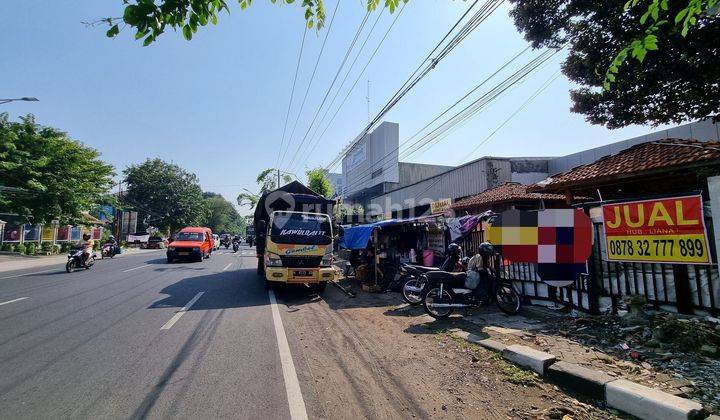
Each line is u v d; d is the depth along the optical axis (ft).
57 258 73.51
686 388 11.20
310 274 30.32
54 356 15.20
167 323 20.72
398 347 16.96
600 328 17.76
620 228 18.98
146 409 10.75
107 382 12.65
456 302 21.90
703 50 20.59
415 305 26.50
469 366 14.48
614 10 22.88
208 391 12.01
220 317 22.31
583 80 28.81
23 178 76.18
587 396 11.78
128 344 16.87
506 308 22.47
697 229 15.93
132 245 133.69
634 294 18.37
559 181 26.43
